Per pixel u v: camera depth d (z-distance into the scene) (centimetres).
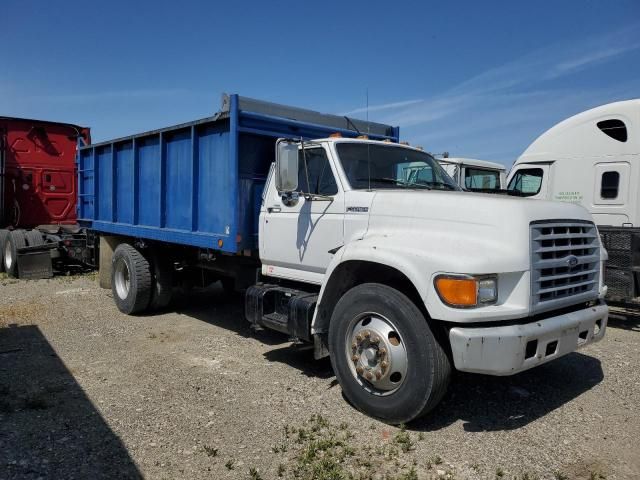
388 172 552
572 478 355
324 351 499
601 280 480
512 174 1135
